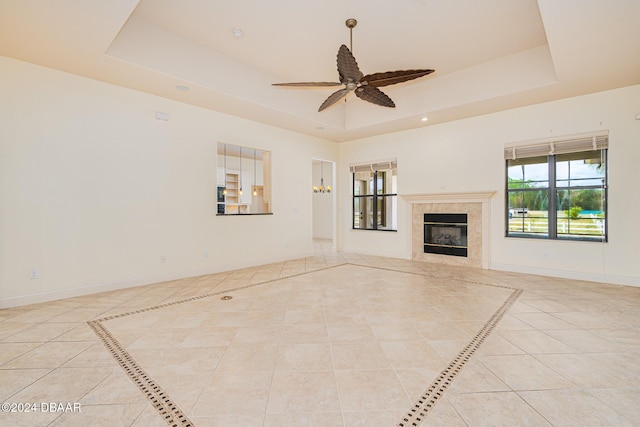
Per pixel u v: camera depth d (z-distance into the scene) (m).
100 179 3.86
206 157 4.93
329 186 10.70
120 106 4.02
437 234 5.99
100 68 3.52
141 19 3.46
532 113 4.80
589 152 4.46
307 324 2.82
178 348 2.35
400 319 2.94
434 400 1.72
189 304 3.40
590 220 4.47
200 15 3.36
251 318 2.98
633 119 4.07
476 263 5.44
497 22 3.47
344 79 3.28
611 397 1.74
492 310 3.18
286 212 6.27
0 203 3.22
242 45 4.01
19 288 3.33
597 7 2.49
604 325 2.77
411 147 6.23
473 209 5.45
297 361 2.16
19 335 2.57
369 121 5.94
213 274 4.94
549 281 4.40
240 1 3.11
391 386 1.86
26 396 1.75
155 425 1.53
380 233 6.85
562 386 1.84
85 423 1.54
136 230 4.17
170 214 4.51
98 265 3.85
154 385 1.87
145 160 4.25
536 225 4.92
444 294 3.77
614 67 3.54
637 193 4.07
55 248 3.54
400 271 5.14
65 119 3.60
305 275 4.86
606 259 4.29
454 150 5.65
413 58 4.33
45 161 3.47
